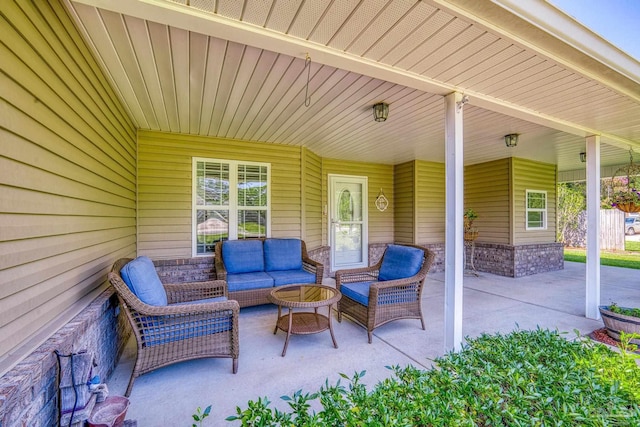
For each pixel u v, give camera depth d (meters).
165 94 2.99
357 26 1.63
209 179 4.64
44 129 1.52
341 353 2.80
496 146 5.28
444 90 2.45
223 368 2.53
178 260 4.38
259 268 4.46
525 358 1.51
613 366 1.40
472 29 1.67
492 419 1.07
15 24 1.28
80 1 1.42
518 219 6.45
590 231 3.82
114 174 2.93
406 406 1.13
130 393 2.15
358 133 4.49
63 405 1.42
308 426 1.02
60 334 1.54
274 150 5.10
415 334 3.27
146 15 1.51
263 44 1.79
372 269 3.93
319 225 6.31
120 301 2.22
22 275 1.32
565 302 4.47
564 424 1.03
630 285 5.60
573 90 2.47
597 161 3.75
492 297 4.75
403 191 7.11
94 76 2.28
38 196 1.46
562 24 1.76
